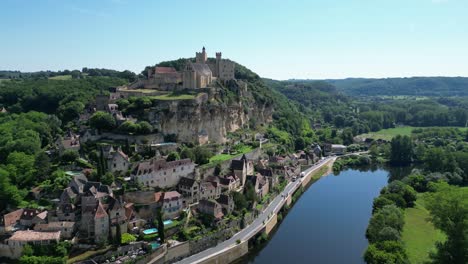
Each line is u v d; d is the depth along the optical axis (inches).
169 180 7180.1
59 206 5698.8
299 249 6466.5
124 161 6924.2
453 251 5339.6
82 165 6953.7
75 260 5147.6
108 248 5447.8
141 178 6683.1
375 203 7755.9
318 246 6574.8
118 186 6491.1
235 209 7253.9
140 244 5615.2
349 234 7106.3
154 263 5344.5
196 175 7687.0
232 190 7780.5
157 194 6619.1
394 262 5014.8
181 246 5723.4
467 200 5398.6
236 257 6097.4
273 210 7795.3
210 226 6496.1
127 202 6314.0
